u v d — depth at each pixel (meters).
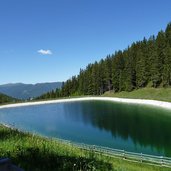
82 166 14.84
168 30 161.75
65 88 198.25
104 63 179.62
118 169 17.27
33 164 14.16
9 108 142.12
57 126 79.44
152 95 133.62
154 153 46.47
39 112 118.62
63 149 19.00
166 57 135.12
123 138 59.47
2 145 17.41
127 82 156.50
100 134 65.12
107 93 174.12
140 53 155.00
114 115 94.25
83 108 122.12
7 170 8.07
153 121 77.44
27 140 20.08
